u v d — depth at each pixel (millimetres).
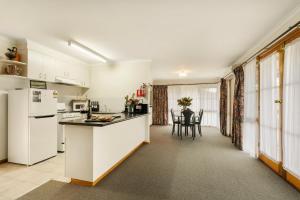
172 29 2803
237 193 2176
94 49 3869
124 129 3459
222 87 6395
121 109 5035
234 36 3072
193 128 5555
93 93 5328
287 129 2498
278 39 2588
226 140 5273
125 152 3496
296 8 2150
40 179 2518
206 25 2648
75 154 2402
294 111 2342
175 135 6059
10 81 3314
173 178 2600
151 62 5020
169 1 2033
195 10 2225
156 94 8789
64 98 4750
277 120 2814
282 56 2643
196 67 5754
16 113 3105
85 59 4773
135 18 2443
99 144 2506
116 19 2477
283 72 2580
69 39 3248
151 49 3846
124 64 5055
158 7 2162
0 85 3156
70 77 4570
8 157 3178
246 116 4102
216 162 3314
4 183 2389
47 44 3535
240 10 2215
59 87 4578
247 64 4008
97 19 2479
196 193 2174
